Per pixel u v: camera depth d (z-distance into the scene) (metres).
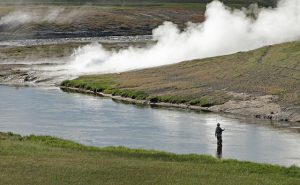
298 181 73.31
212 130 128.50
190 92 170.88
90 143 112.62
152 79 195.50
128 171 74.69
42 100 177.25
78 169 74.62
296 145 111.88
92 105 167.00
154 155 88.81
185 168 78.19
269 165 85.12
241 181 72.00
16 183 67.44
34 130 126.88
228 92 165.50
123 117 146.12
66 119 142.38
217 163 84.62
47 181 68.62
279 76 173.75
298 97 152.00
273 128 130.75
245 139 117.81
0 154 82.31
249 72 183.62
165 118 144.50
